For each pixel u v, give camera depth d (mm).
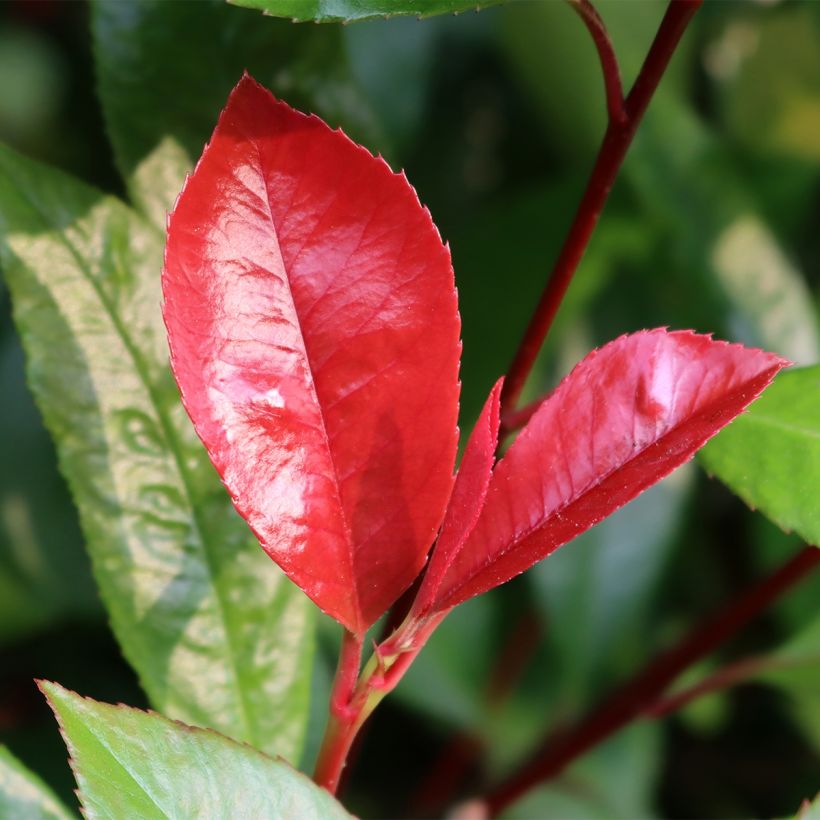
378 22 608
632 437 338
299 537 336
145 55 388
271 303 331
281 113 328
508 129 660
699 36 603
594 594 537
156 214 391
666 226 517
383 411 335
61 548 508
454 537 329
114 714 333
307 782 340
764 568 574
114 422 380
